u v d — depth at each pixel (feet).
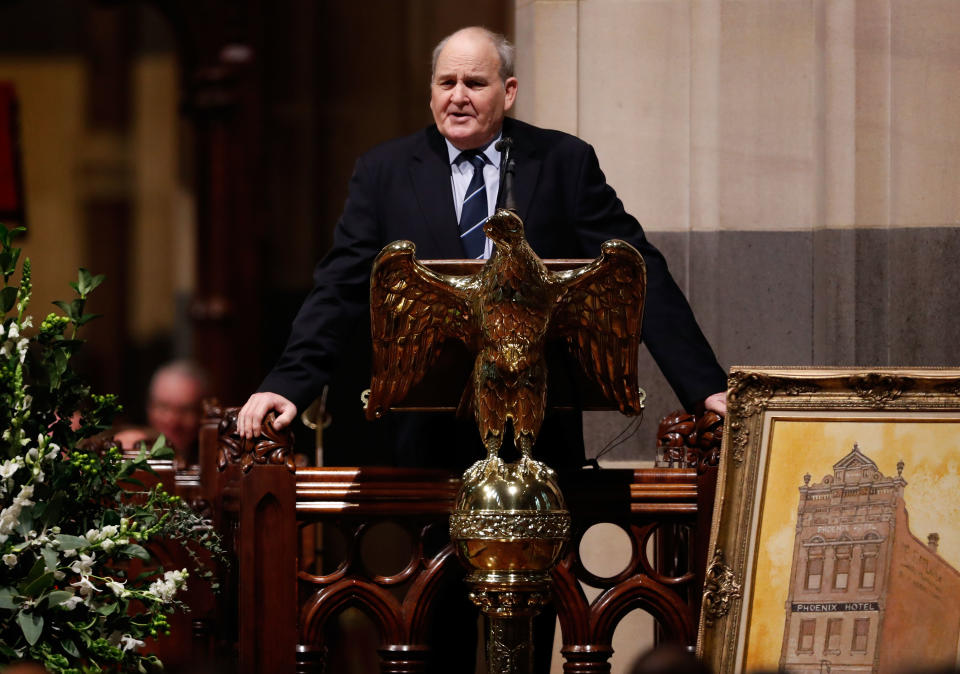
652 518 41.32
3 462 35.99
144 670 36.81
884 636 36.88
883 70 53.36
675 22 56.08
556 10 56.54
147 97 150.82
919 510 37.50
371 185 44.52
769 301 54.90
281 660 39.29
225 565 41.37
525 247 35.83
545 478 36.19
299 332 42.11
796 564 37.37
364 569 40.88
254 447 39.78
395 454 44.60
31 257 148.36
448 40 43.93
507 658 35.99
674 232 55.88
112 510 37.19
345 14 125.90
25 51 150.10
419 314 37.50
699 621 38.99
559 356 38.93
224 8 120.78
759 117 55.11
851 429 38.04
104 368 148.46
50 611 35.29
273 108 125.39
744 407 38.14
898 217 53.21
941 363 52.85
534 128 45.16
